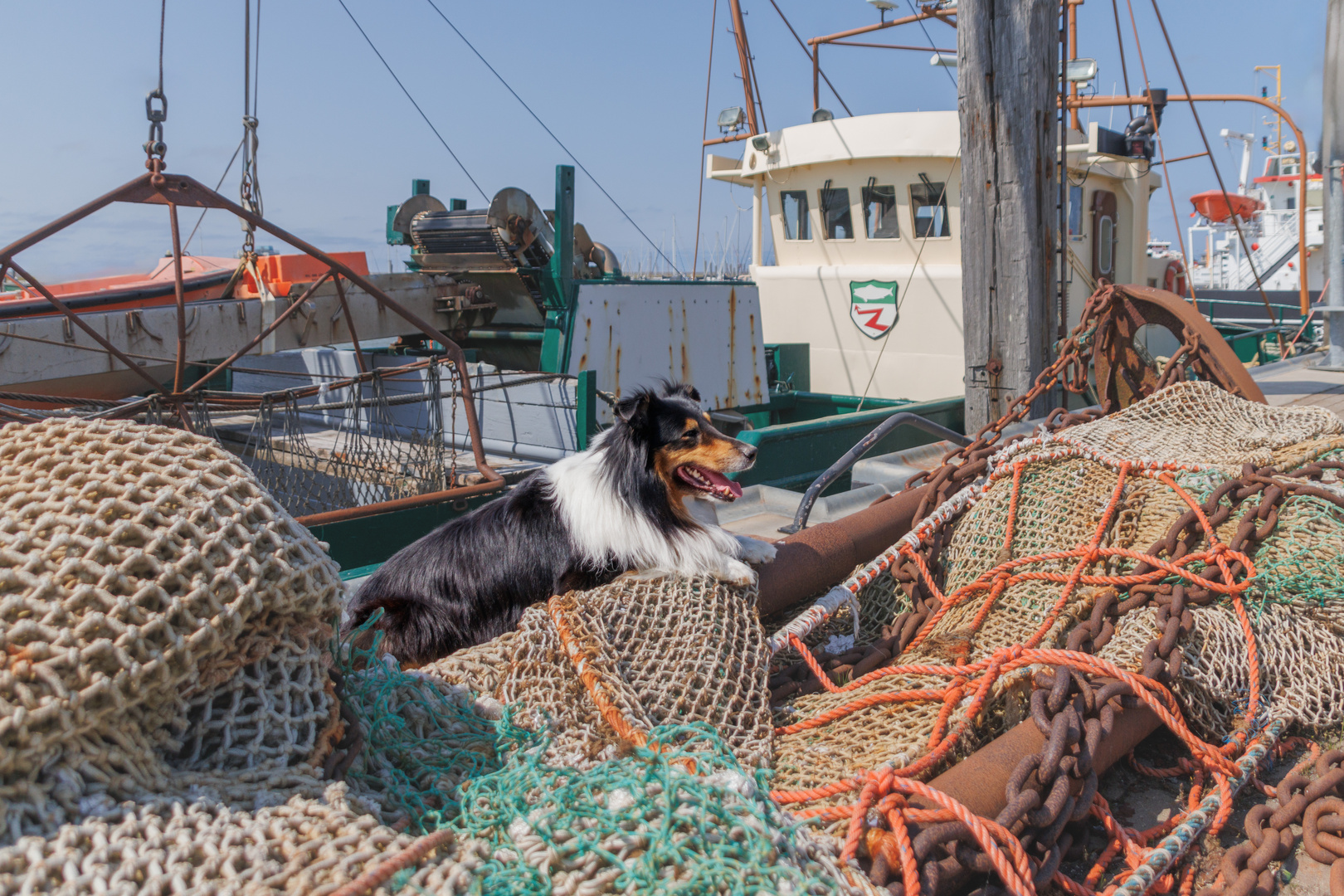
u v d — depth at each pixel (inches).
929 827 69.2
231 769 61.9
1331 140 417.7
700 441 122.2
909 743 82.9
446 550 130.0
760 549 124.0
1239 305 746.8
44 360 282.5
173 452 68.6
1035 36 262.8
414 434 295.9
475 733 81.5
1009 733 86.3
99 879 47.4
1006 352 279.4
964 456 155.3
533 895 55.1
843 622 128.9
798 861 61.5
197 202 215.0
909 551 126.2
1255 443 154.7
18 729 50.6
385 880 52.0
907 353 437.7
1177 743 108.8
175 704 61.9
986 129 271.7
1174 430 163.2
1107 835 91.0
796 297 473.4
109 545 58.6
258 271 341.7
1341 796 94.9
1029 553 124.2
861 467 238.2
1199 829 83.4
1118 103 428.5
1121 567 117.9
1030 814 75.6
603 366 342.3
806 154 437.7
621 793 65.5
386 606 127.6
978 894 76.3
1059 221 285.3
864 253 447.8
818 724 91.2
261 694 65.5
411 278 368.2
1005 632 111.3
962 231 284.7
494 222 332.5
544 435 324.8
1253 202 944.3
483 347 405.1
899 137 408.2
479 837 62.4
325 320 344.2
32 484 62.6
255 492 69.0
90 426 68.4
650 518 119.7
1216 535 114.1
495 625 124.9
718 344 386.3
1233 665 99.2
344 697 75.8
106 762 55.5
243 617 62.6
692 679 89.2
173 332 307.6
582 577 121.0
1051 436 145.9
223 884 49.3
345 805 59.7
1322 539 110.0
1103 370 230.2
